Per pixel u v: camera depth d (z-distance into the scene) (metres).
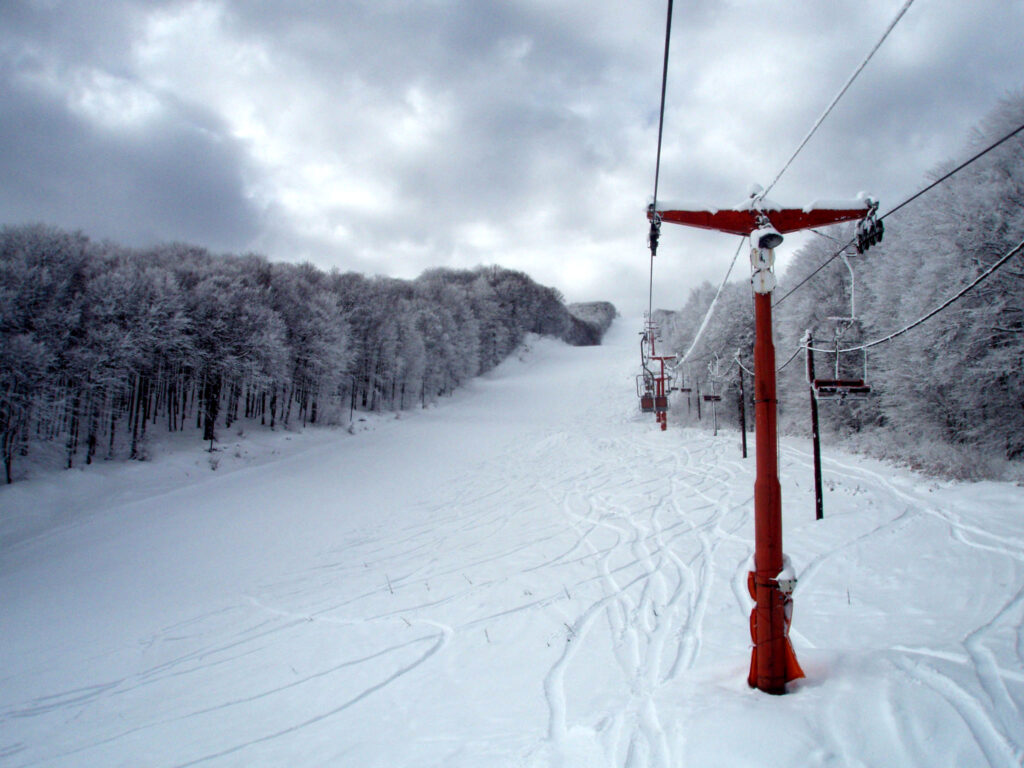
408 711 6.51
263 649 9.72
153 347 30.53
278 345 36.22
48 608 13.55
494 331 88.50
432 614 10.00
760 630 4.22
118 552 17.73
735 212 5.00
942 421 19.66
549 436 38.09
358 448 35.88
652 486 19.62
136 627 11.91
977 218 16.83
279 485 26.28
